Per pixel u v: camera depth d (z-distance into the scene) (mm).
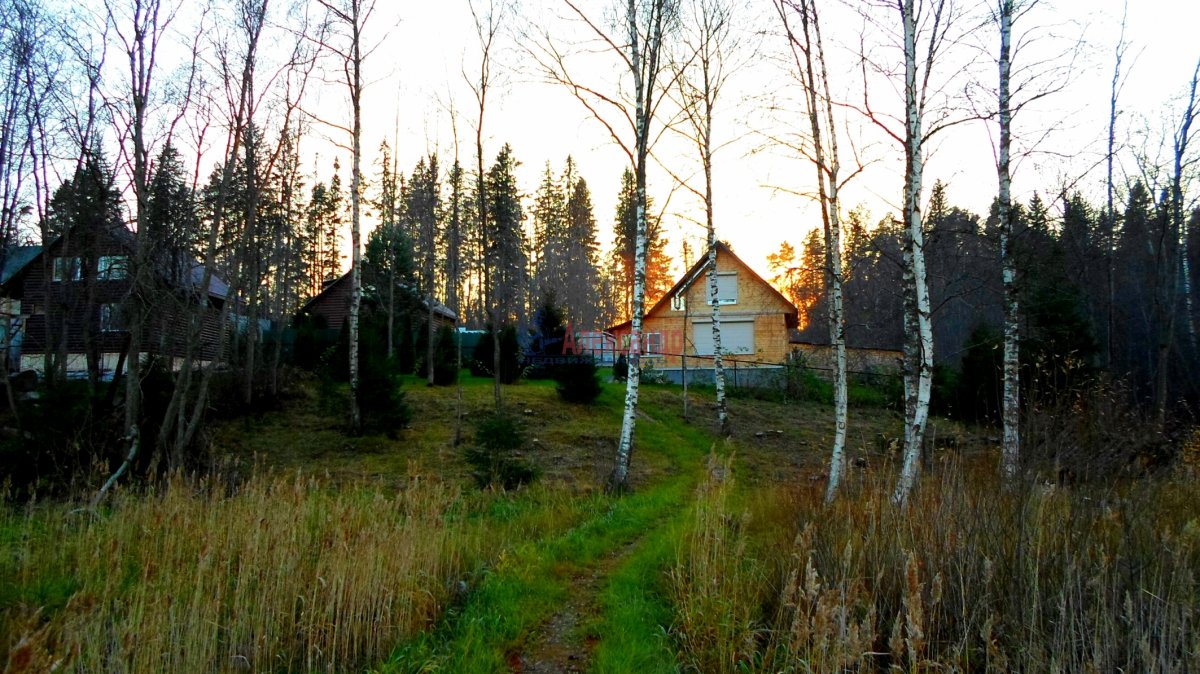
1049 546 4738
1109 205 17781
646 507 10406
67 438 10477
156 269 12266
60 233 15094
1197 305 22203
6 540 7391
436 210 30578
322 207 41125
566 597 6320
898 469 9102
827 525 5777
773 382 25781
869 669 4125
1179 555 4340
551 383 25844
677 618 5242
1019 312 12320
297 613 5422
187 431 11812
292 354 24844
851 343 31594
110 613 5047
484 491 11336
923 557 4984
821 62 11273
